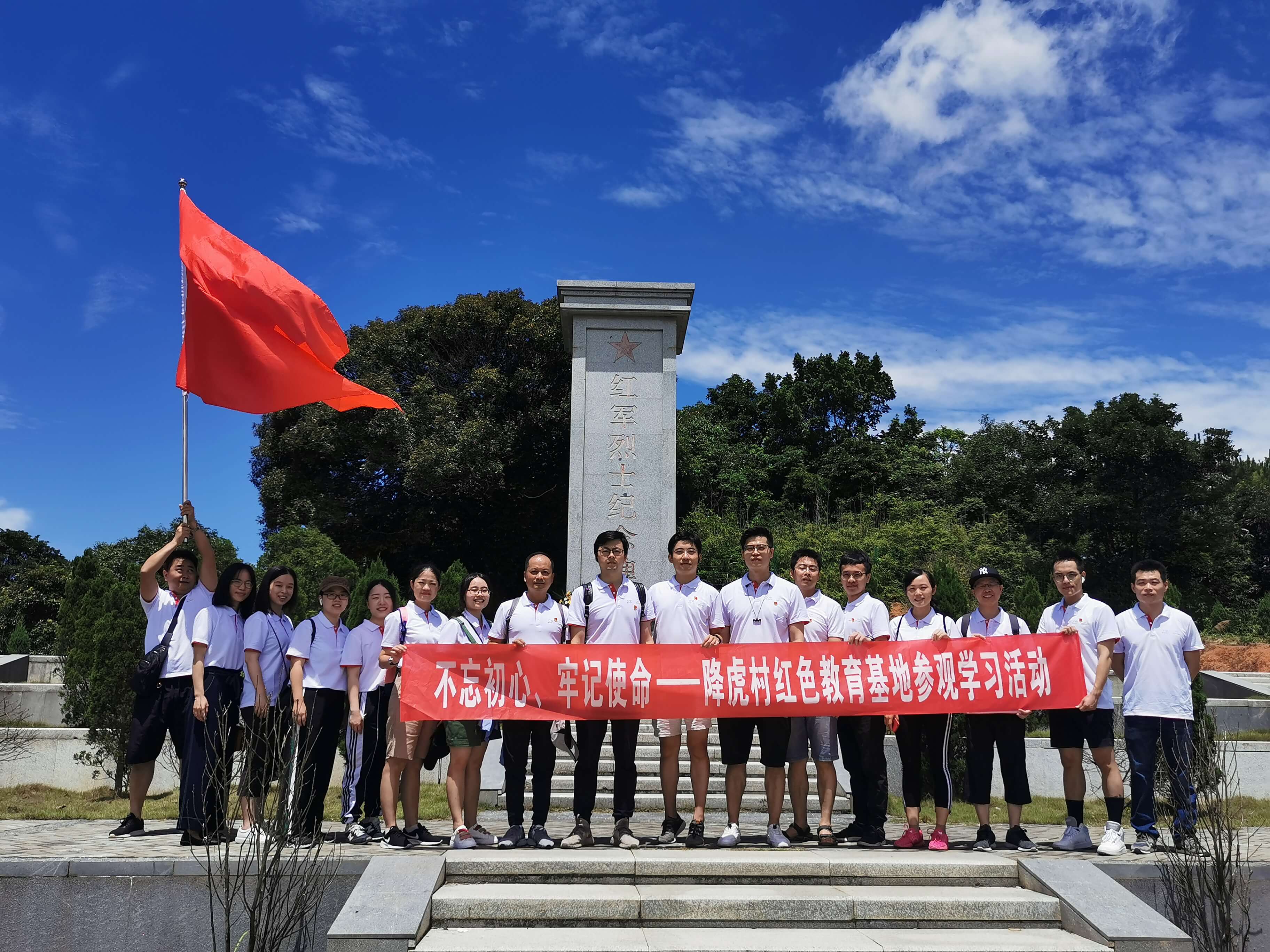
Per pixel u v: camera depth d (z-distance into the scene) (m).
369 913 4.82
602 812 8.50
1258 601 32.34
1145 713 6.39
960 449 29.75
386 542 24.09
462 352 23.67
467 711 6.23
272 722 6.57
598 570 12.29
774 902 5.18
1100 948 4.83
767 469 28.08
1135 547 26.44
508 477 23.42
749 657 6.55
